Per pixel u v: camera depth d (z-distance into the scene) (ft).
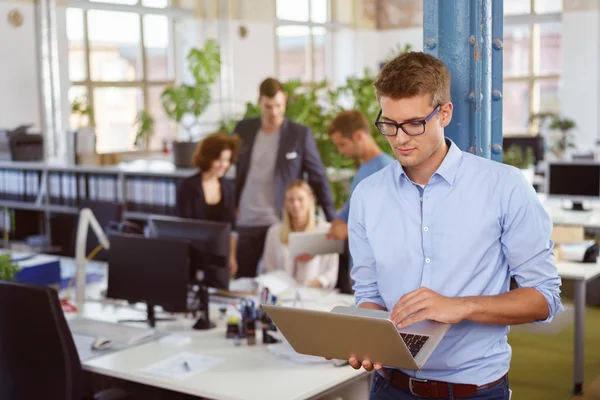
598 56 39.75
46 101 28.19
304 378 9.77
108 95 31.55
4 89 26.94
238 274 17.21
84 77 30.50
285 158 16.75
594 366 16.56
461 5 7.31
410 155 5.96
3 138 25.00
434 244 6.41
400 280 6.59
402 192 6.60
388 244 6.63
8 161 24.98
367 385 10.89
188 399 12.02
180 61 34.40
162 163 24.97
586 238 27.78
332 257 14.44
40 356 10.04
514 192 6.18
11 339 10.15
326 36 43.01
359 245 6.94
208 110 34.68
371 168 13.57
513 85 43.45
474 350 6.45
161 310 13.51
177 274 11.92
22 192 24.93
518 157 28.14
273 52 38.09
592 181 22.57
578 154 31.50
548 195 23.25
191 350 11.07
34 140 25.38
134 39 32.42
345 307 6.39
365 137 13.69
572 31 40.29
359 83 21.89
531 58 42.70
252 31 36.68
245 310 11.41
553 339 18.42
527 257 6.16
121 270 12.50
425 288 6.01
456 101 7.39
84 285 14.28
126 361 10.63
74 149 23.99
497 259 6.33
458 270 6.33
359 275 7.02
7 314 10.05
